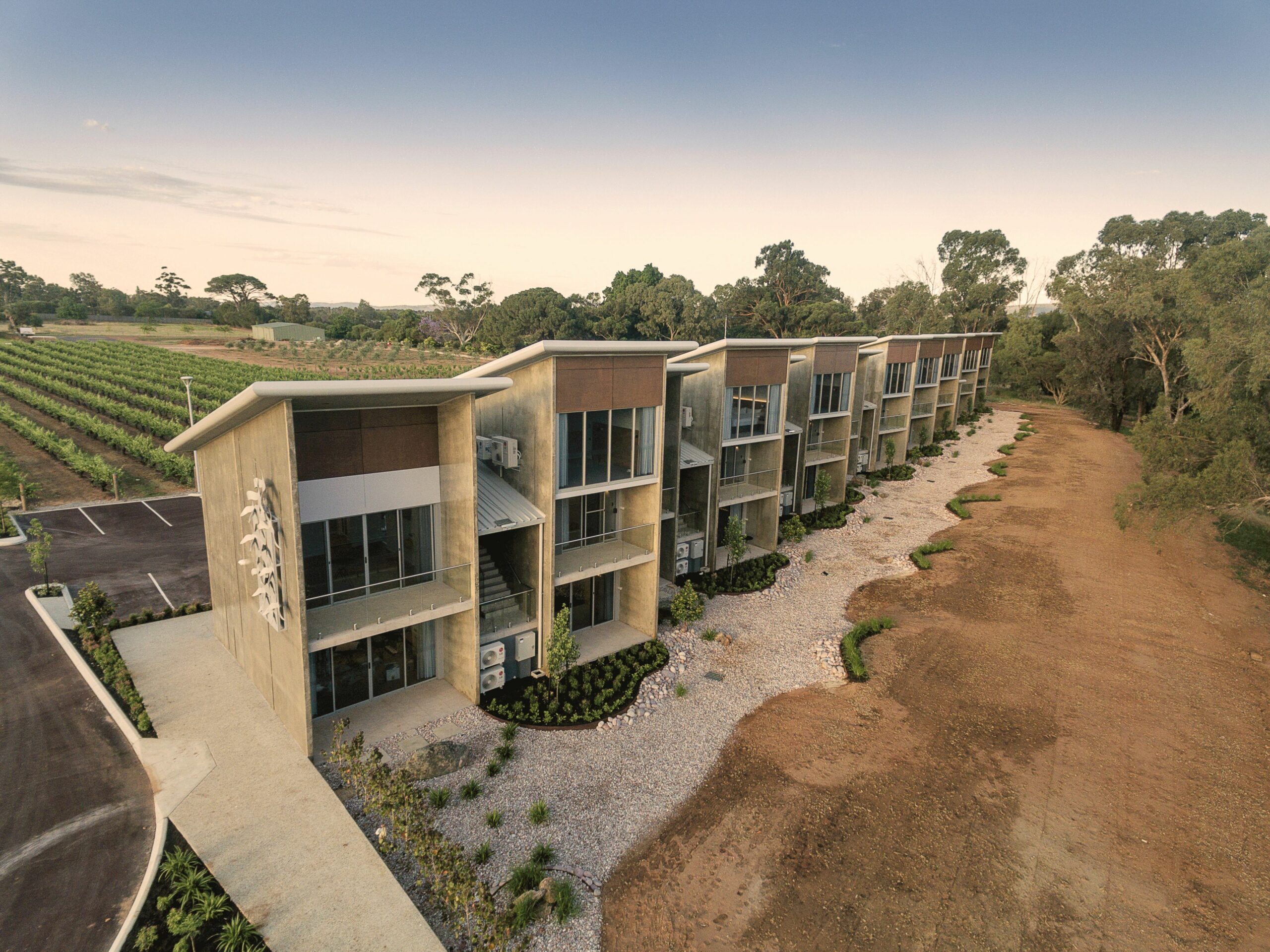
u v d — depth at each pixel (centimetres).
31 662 1823
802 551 2908
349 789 1390
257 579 1554
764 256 10619
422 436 1611
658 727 1659
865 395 3925
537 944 1070
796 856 1269
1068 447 4684
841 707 1762
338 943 1040
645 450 1978
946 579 2611
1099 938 1117
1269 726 1714
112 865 1173
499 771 1463
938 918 1145
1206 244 6694
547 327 9950
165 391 6059
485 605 1844
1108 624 2253
